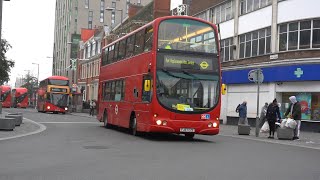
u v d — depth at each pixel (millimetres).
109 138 17766
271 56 30531
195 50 17266
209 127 17031
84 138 17516
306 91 28062
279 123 20562
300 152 14086
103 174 8930
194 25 17406
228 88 36156
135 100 18781
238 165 10508
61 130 22062
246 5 34469
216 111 17172
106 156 11859
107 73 24578
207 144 16094
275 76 29922
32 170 9352
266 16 31625
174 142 16562
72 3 110500
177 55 17000
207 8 40469
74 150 13188
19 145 14383
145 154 12438
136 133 19000
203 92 17094
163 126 16516
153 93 16641
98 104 26516
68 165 10117
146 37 17969
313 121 27531
